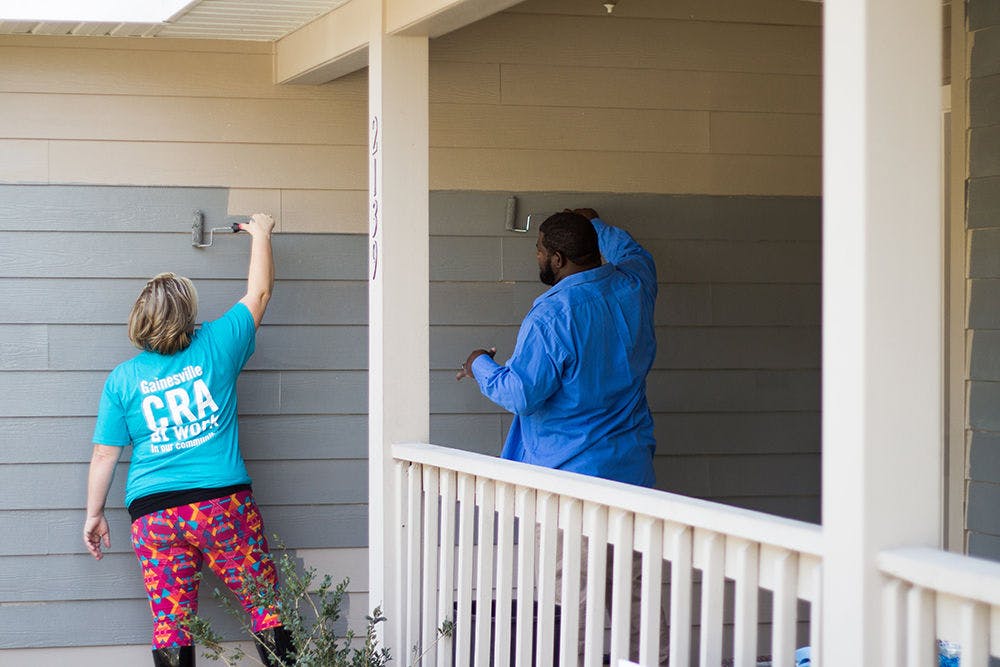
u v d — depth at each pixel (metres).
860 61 2.22
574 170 5.29
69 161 5.05
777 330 5.46
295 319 5.19
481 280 5.23
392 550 4.30
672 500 2.89
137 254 5.10
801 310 5.48
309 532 5.23
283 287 5.18
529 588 3.56
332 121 5.20
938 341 2.27
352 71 4.87
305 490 5.22
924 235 2.26
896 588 2.24
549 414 4.25
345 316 5.23
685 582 2.87
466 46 5.20
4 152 5.01
